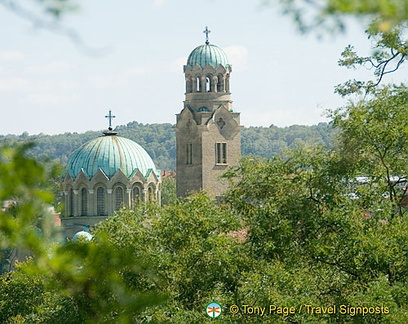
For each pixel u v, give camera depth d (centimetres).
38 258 3847
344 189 14950
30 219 3512
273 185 15312
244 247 15462
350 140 14325
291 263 14525
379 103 14438
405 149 14000
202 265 15475
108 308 4294
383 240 13238
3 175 3331
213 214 16850
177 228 16462
